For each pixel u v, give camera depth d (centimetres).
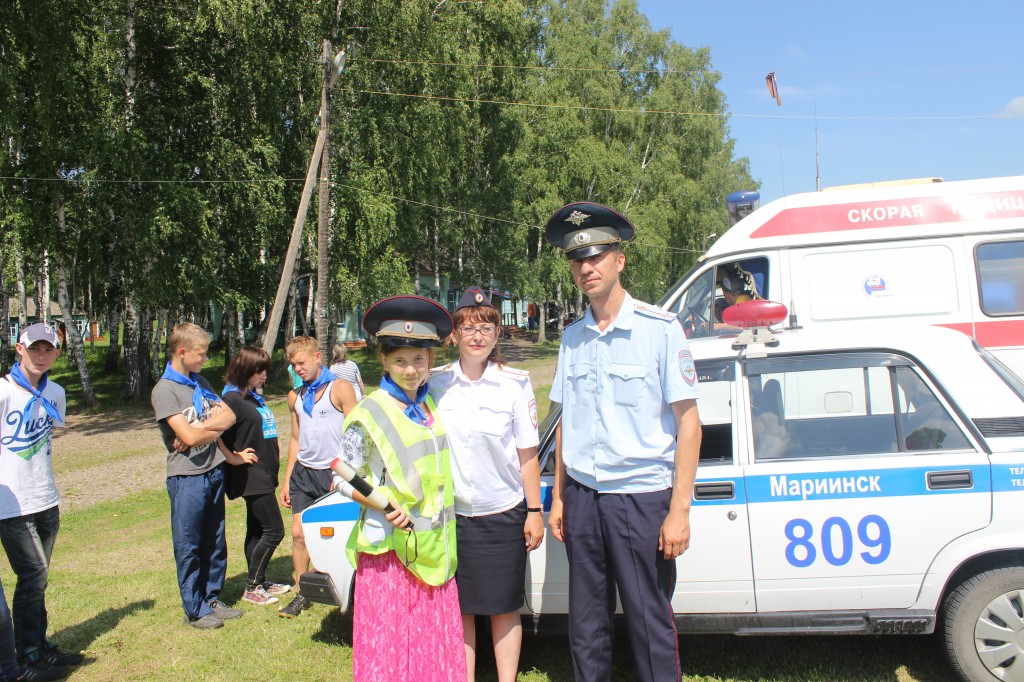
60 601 547
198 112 2059
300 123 2202
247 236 2119
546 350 3581
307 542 431
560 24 3591
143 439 1645
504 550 345
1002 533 346
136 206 1877
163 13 1975
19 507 408
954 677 370
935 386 371
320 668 416
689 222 3681
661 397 318
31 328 415
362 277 2245
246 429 506
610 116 3538
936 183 709
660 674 313
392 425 309
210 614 491
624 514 315
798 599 363
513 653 359
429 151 2386
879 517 357
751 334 395
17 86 1702
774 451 374
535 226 3134
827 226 709
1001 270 680
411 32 2236
